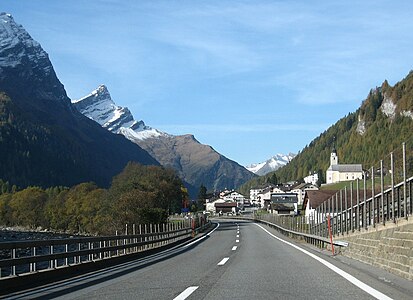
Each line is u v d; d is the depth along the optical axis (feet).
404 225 48.70
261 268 60.29
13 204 386.52
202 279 49.75
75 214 312.50
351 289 41.04
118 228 199.93
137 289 43.65
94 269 65.36
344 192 84.53
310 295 38.34
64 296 40.45
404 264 47.42
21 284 46.14
